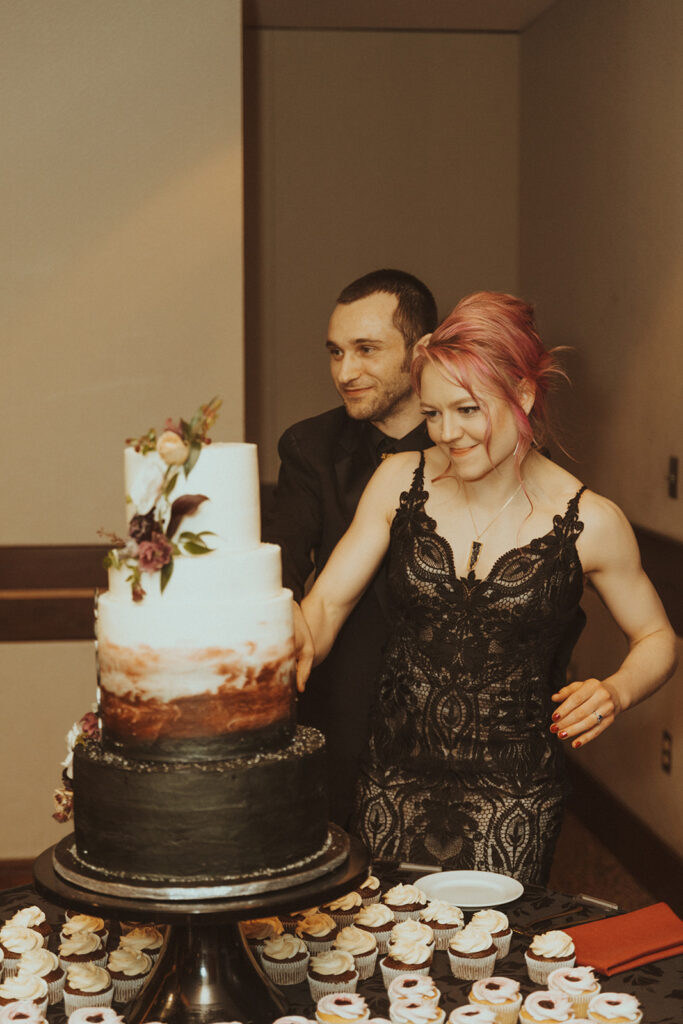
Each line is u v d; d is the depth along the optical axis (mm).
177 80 3912
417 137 5758
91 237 3941
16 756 4133
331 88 5691
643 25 4066
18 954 1806
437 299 5852
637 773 4391
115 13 3873
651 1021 1638
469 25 5570
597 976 1778
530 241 5617
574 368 4996
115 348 3988
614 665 4555
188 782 1483
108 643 1539
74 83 3883
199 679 1513
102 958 1809
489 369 2094
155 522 1532
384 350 2848
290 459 2994
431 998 1682
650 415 4141
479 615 2285
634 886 4316
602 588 2387
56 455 4012
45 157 3898
